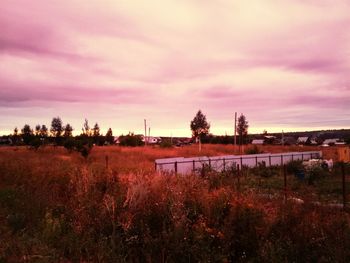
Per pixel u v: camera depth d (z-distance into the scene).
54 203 9.70
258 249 6.68
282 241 6.76
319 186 18.81
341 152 35.16
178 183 9.43
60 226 7.57
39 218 8.48
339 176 23.67
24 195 10.38
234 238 6.92
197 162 25.61
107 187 10.19
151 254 6.71
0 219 8.45
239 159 30.41
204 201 8.03
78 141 40.81
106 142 73.00
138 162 29.66
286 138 106.38
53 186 11.78
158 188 8.73
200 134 54.06
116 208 7.88
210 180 11.77
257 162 31.38
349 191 16.73
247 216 7.18
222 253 6.60
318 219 7.44
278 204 9.06
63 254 6.59
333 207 10.48
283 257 6.39
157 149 49.06
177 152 44.38
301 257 6.52
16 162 17.83
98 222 7.70
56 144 55.81
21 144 74.75
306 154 38.72
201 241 6.63
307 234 6.84
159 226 7.43
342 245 6.36
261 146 66.50
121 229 7.47
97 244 6.89
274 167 30.11
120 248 6.80
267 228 7.04
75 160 29.38
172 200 7.87
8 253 6.30
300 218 7.42
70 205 9.02
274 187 17.56
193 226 7.12
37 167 15.59
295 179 22.05
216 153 47.22
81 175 11.70
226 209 7.67
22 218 8.07
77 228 7.50
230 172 20.39
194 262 6.57
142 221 7.33
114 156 35.81
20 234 7.45
